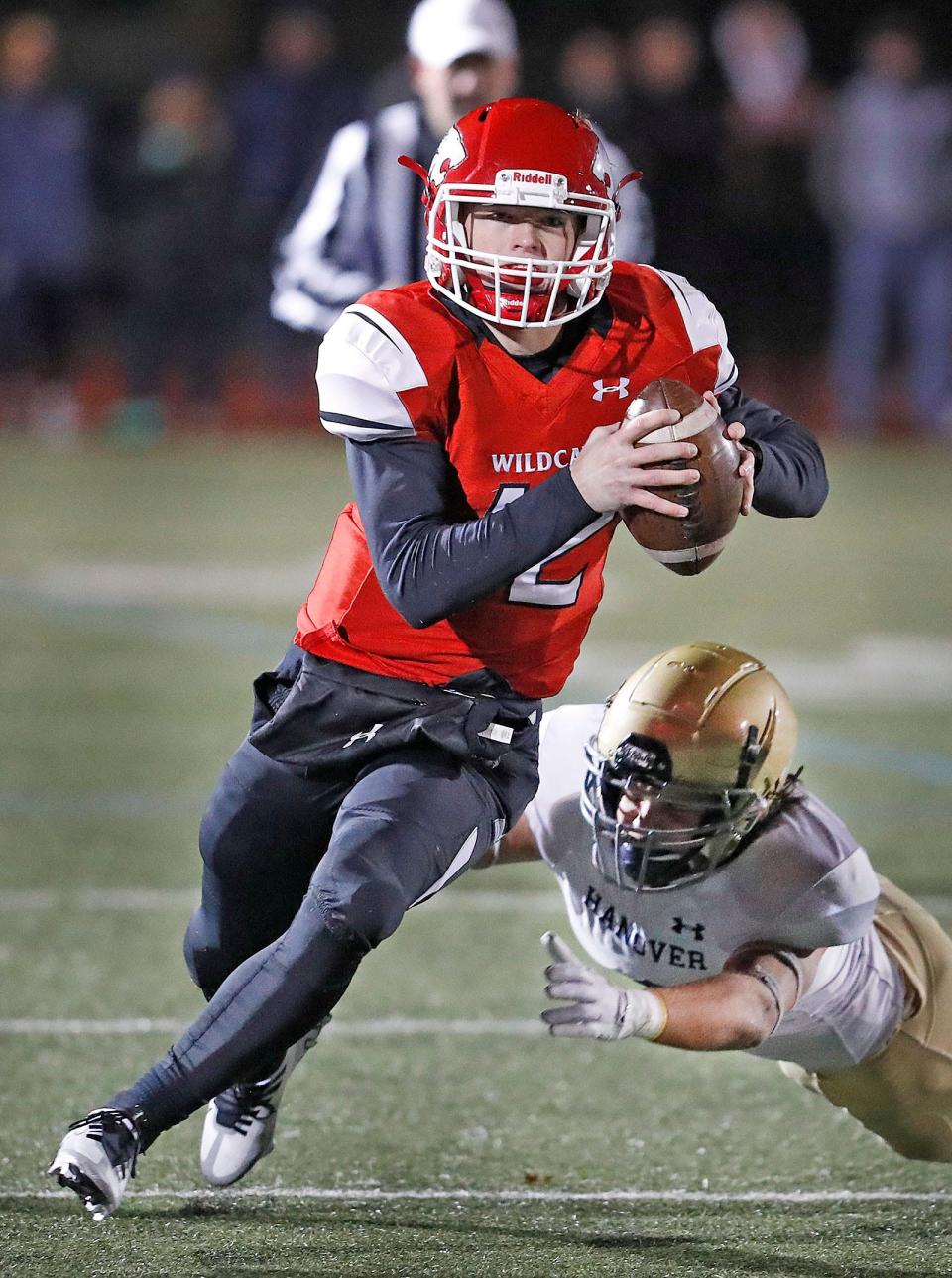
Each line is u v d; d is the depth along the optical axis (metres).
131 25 81.31
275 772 11.78
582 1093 14.80
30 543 42.53
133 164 62.47
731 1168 13.28
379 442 11.13
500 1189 12.83
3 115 57.59
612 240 11.39
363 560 11.61
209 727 27.08
